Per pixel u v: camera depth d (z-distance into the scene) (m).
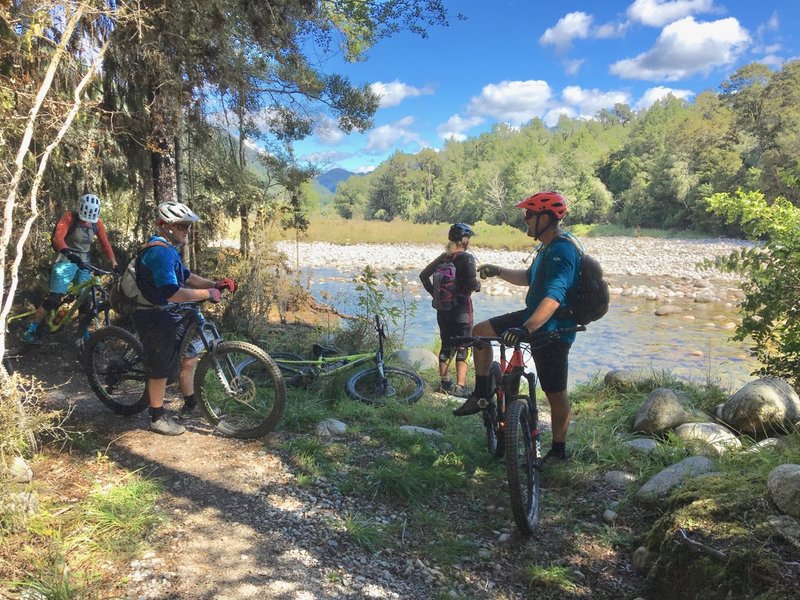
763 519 2.85
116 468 3.73
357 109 9.76
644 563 3.06
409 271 25.66
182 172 7.68
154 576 2.70
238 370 4.47
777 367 5.95
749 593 2.52
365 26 9.66
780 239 5.84
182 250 7.66
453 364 7.73
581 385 7.05
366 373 5.95
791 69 60.56
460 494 3.86
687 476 3.64
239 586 2.69
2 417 3.15
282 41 7.07
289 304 10.32
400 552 3.15
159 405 4.30
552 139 153.38
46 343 6.16
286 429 4.62
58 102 3.84
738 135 61.47
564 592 2.92
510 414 3.44
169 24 5.71
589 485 4.05
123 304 4.15
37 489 3.30
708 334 12.50
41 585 2.49
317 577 2.83
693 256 33.69
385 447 4.50
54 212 7.00
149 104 6.69
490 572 3.07
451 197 103.06
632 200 69.75
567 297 3.84
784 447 4.16
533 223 3.90
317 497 3.61
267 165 9.71
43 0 3.62
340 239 45.47
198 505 3.38
